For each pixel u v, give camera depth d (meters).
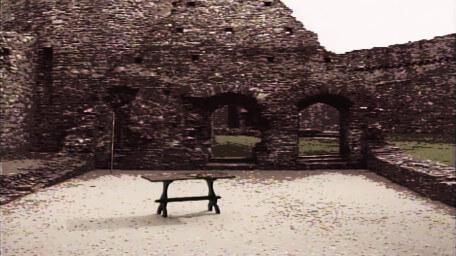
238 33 18.28
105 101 17.80
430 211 9.65
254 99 17.64
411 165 13.19
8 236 7.67
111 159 16.52
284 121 17.50
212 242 7.39
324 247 7.09
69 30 19.86
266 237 7.68
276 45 18.16
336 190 12.34
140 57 18.09
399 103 25.80
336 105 18.72
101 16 19.92
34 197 11.10
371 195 11.56
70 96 19.56
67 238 7.59
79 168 15.32
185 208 10.02
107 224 8.55
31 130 19.42
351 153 17.41
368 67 27.28
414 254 6.72
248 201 10.81
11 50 18.02
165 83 17.77
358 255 6.70
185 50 18.08
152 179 9.18
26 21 20.45
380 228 8.23
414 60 25.42
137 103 17.61
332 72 17.89
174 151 17.33
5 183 11.33
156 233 7.95
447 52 24.08
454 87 23.61
